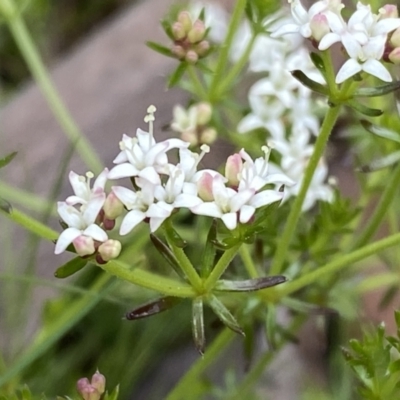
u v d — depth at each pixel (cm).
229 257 12
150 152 12
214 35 17
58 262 18
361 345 12
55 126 19
